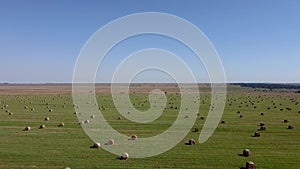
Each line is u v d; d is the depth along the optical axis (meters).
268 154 30.05
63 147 32.12
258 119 53.78
